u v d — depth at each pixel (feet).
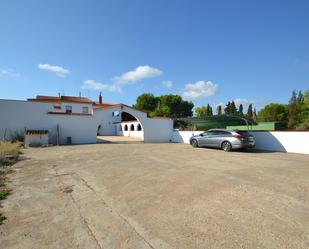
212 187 17.74
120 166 26.84
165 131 75.97
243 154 38.86
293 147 42.22
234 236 10.28
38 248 9.70
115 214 13.11
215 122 88.33
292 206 13.71
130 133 105.60
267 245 9.48
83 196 16.26
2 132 53.31
